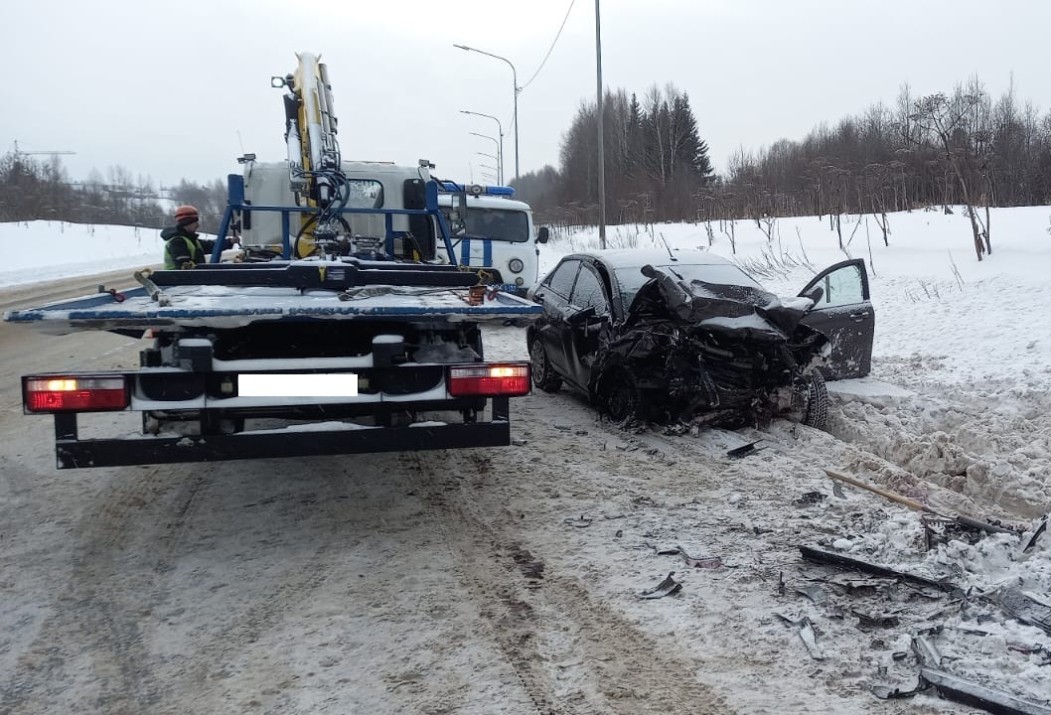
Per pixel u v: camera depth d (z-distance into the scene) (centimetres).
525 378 432
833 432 693
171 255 743
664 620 353
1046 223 1580
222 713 292
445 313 420
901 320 1100
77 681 316
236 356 434
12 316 382
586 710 289
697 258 798
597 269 788
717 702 291
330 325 446
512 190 1620
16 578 413
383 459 615
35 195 5253
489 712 288
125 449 400
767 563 407
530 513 494
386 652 332
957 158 1941
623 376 687
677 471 570
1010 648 309
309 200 712
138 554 442
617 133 5619
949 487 547
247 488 554
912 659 312
